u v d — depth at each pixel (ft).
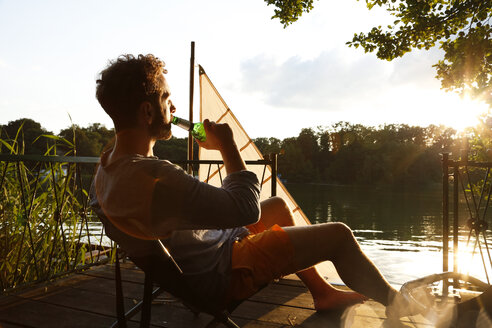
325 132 405.18
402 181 343.26
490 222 87.45
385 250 53.01
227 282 4.53
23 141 10.21
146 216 3.70
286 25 25.29
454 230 10.51
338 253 4.98
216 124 4.40
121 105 3.94
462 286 9.05
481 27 18.52
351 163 374.02
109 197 3.85
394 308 5.06
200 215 3.81
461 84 18.49
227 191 4.01
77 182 10.27
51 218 10.00
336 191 265.54
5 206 9.38
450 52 19.17
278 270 4.66
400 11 21.81
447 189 10.59
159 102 4.10
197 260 4.38
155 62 4.09
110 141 4.36
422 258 46.14
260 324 6.52
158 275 4.00
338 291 6.55
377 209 129.59
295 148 401.90
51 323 6.63
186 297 4.10
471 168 15.93
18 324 6.59
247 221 4.09
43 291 8.25
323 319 6.66
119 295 4.38
